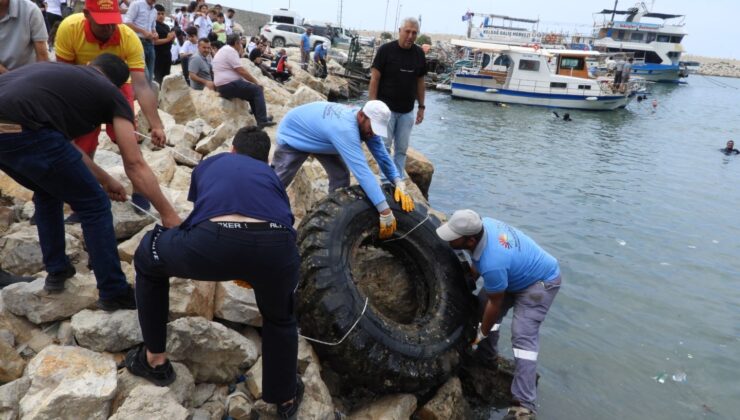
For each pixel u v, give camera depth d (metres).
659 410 4.98
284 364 3.21
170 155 6.26
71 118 3.03
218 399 3.50
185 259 2.81
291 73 22.28
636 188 13.39
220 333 3.56
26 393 2.92
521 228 9.72
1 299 3.42
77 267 3.99
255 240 2.81
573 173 14.59
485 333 4.79
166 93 8.71
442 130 20.45
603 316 6.62
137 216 4.50
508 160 15.73
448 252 5.09
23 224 4.34
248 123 9.34
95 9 4.19
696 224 10.74
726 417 4.95
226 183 2.92
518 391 4.66
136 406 2.88
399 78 7.01
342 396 4.33
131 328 3.37
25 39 4.47
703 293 7.50
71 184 3.07
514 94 31.39
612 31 62.53
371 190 4.63
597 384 5.28
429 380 4.30
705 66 105.62
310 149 4.89
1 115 2.83
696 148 20.33
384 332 4.18
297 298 4.23
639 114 30.97
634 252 8.91
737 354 5.96
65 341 3.39
